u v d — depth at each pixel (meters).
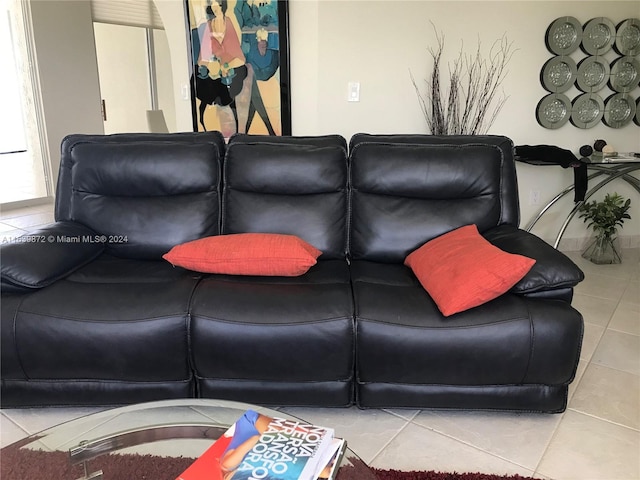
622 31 3.71
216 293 1.96
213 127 3.84
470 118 3.70
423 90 3.58
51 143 5.18
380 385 1.99
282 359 1.91
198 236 2.42
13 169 5.58
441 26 3.51
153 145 2.49
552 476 1.71
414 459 1.79
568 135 3.87
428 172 2.45
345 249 2.50
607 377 2.33
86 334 1.89
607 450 1.85
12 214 4.95
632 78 3.81
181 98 3.97
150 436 1.41
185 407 1.49
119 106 6.61
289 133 3.66
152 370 1.95
